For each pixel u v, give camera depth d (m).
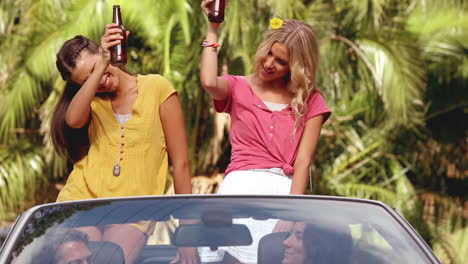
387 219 3.10
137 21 11.30
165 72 11.20
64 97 4.33
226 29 11.31
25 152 12.12
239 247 2.88
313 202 3.19
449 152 12.80
